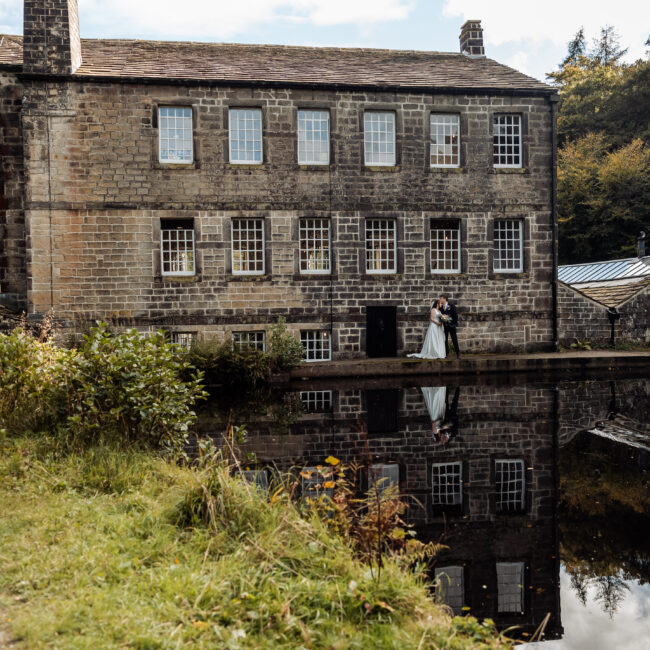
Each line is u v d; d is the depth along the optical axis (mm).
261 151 19922
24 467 6395
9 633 3344
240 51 22594
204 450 6938
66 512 5281
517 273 21250
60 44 18469
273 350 17594
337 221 20203
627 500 7320
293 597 3920
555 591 5199
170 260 19516
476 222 21031
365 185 20359
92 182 18750
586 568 5605
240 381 16469
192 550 4699
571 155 38688
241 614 3723
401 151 20531
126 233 18938
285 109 19812
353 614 3865
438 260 21172
